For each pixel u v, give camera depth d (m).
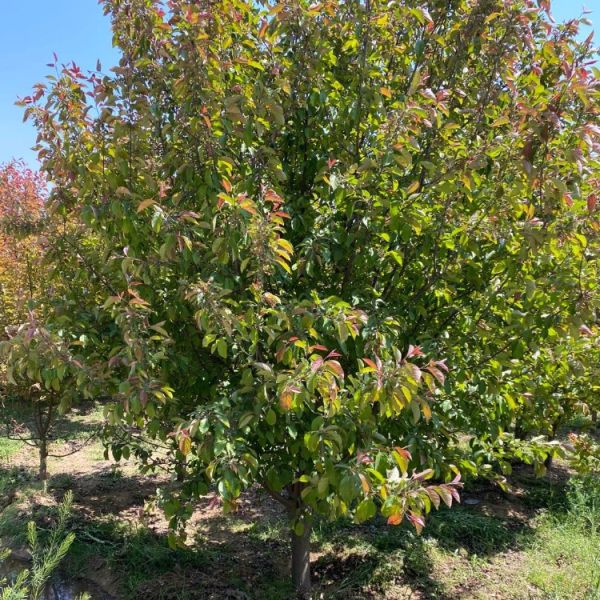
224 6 2.63
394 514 2.05
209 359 3.08
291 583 3.74
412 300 3.05
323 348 2.30
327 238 2.85
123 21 2.75
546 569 4.11
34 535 2.27
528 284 2.55
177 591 3.60
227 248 2.46
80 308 3.11
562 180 2.40
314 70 2.74
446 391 2.96
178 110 2.71
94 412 8.84
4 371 5.07
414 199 2.63
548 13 2.71
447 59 2.91
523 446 3.50
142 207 2.30
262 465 3.02
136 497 5.43
